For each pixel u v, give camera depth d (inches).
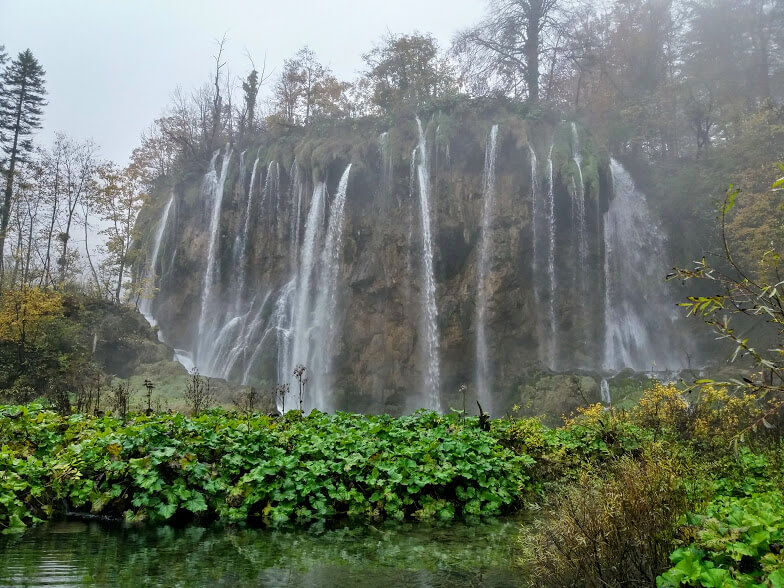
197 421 357.7
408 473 314.2
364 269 1263.5
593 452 369.4
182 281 1515.7
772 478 252.4
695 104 1402.6
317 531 267.9
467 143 1240.8
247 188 1491.1
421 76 1612.9
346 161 1323.8
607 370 1039.0
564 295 1163.9
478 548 240.7
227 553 227.1
